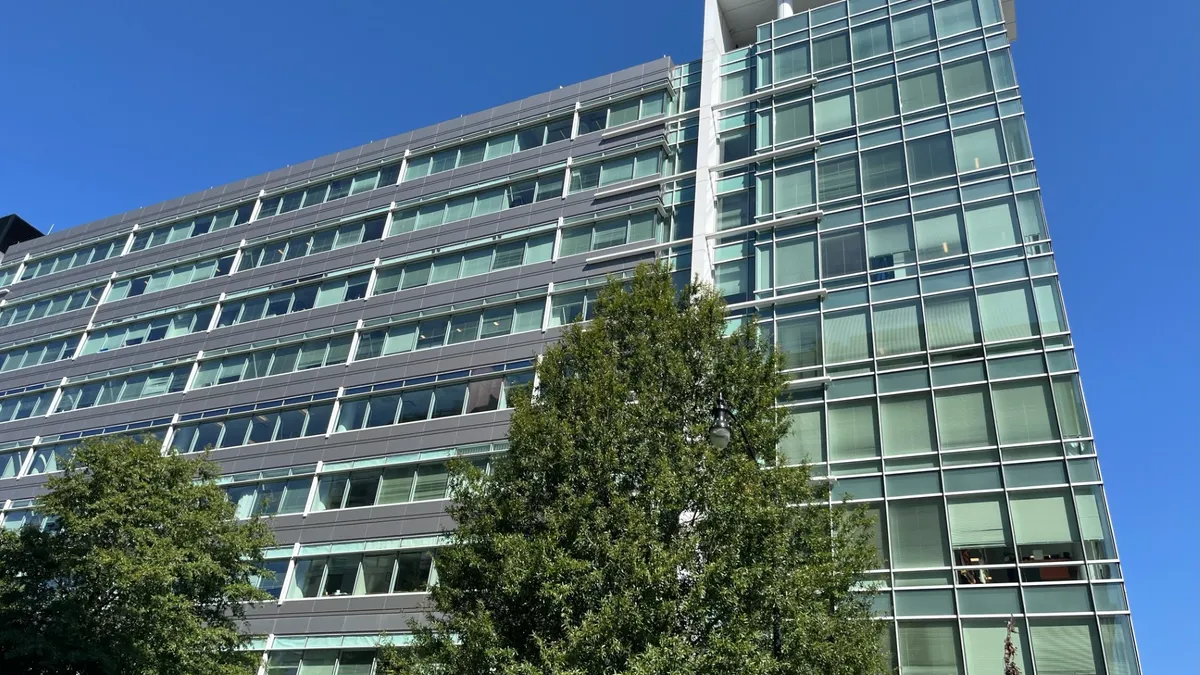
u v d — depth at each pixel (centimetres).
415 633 1809
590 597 1501
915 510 2467
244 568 2569
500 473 1862
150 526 2308
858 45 3612
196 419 4022
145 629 2150
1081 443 2361
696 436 1775
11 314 5397
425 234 4131
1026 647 2142
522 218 3906
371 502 3303
